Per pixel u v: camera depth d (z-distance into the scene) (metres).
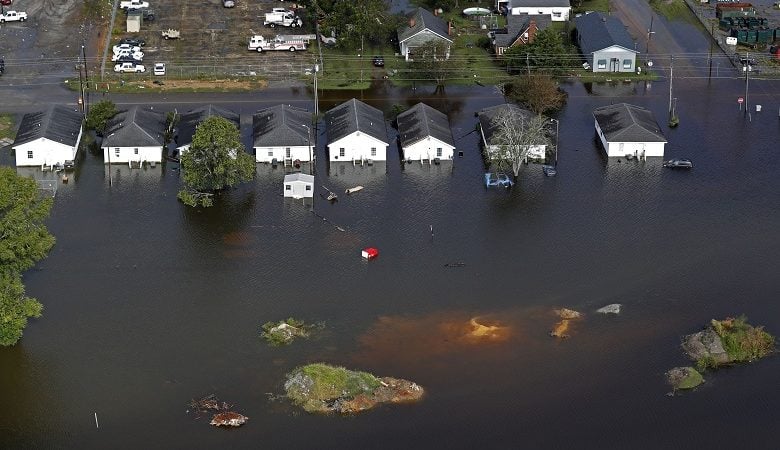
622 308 142.25
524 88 196.12
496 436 121.12
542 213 164.75
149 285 145.88
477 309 141.88
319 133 188.75
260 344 134.75
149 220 161.00
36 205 136.25
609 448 119.62
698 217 164.25
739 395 127.38
